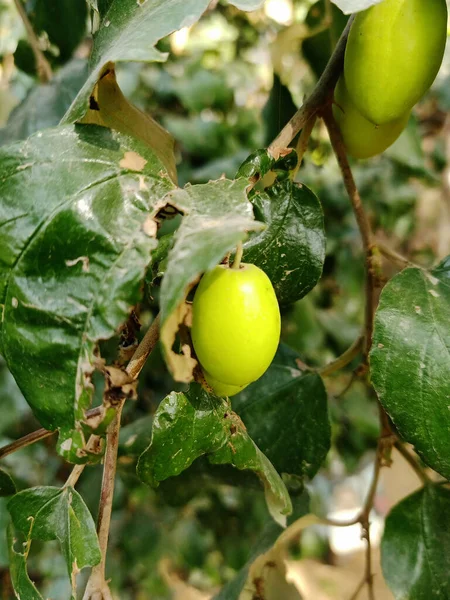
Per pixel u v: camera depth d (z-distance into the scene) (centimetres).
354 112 28
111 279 20
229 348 20
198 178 59
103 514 23
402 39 25
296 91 50
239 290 20
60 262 20
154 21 21
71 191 21
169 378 53
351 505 123
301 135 28
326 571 97
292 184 27
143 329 50
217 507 66
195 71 65
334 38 38
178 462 24
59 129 22
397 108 26
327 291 74
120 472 37
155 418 24
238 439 25
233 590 34
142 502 64
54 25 41
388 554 31
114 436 23
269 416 34
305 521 33
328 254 70
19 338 20
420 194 76
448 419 24
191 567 70
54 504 24
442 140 72
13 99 61
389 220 73
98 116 26
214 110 65
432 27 25
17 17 62
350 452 67
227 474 36
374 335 25
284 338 60
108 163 21
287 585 34
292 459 34
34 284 20
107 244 20
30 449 59
